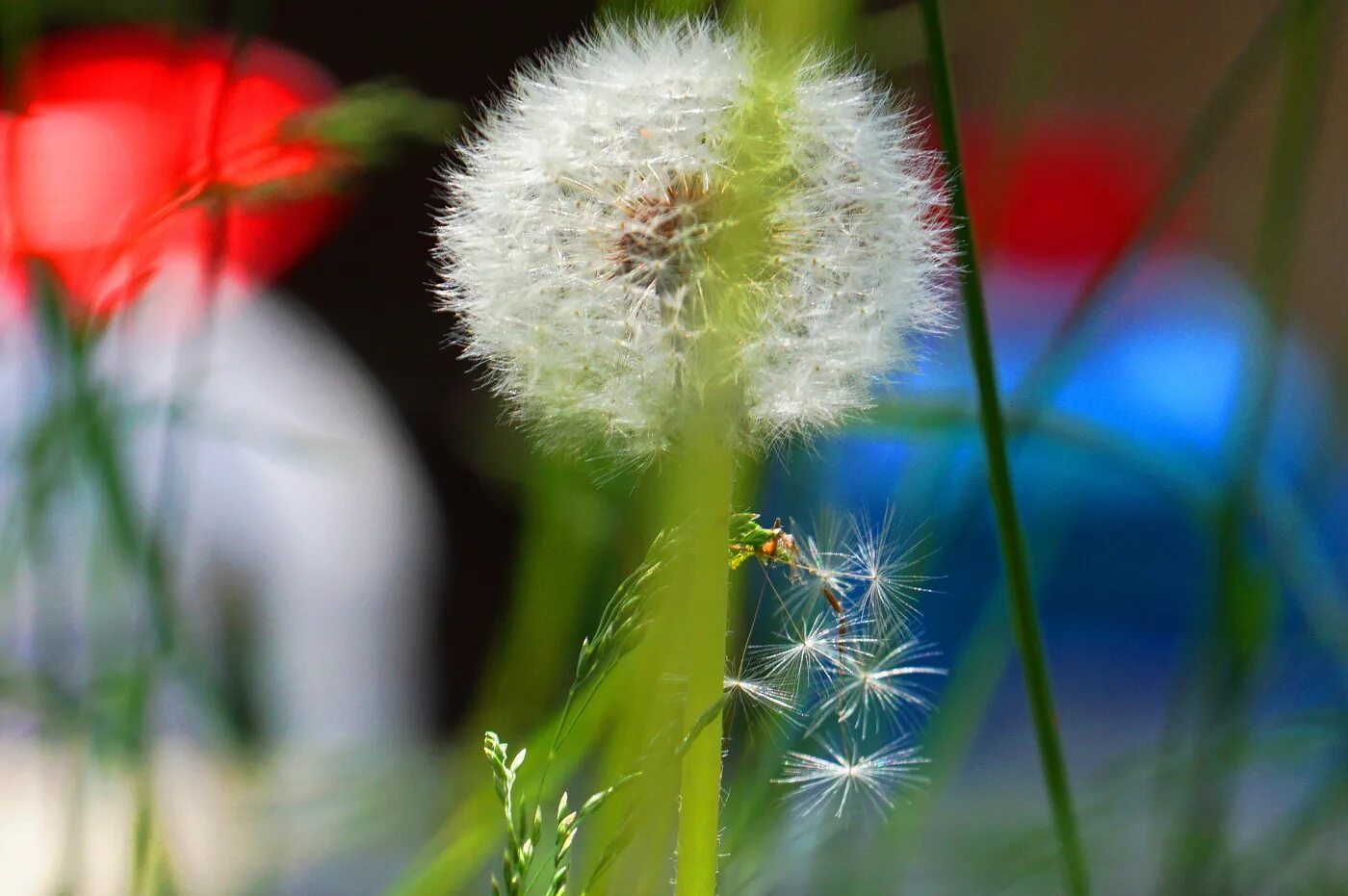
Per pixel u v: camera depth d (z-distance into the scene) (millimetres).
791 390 420
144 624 487
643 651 447
